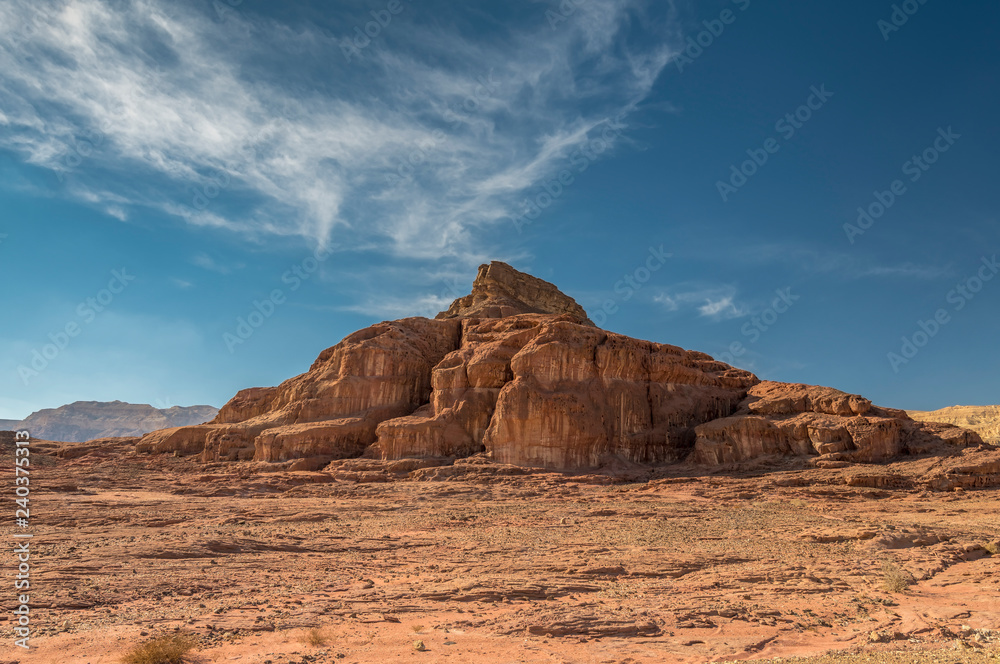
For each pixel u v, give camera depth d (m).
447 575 21.38
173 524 33.56
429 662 12.64
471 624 15.44
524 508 41.34
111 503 40.62
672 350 78.94
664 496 48.97
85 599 17.02
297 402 77.56
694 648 13.90
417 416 71.94
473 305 115.62
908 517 38.12
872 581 20.89
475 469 59.72
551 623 15.09
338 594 18.33
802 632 15.45
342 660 12.70
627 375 71.94
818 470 55.28
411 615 16.20
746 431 63.22
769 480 53.22
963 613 17.00
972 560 25.83
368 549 26.61
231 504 42.69
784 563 23.45
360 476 58.78
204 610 15.96
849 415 61.94
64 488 47.62
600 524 34.00
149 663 11.90
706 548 26.25
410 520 35.47
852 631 15.55
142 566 21.89
